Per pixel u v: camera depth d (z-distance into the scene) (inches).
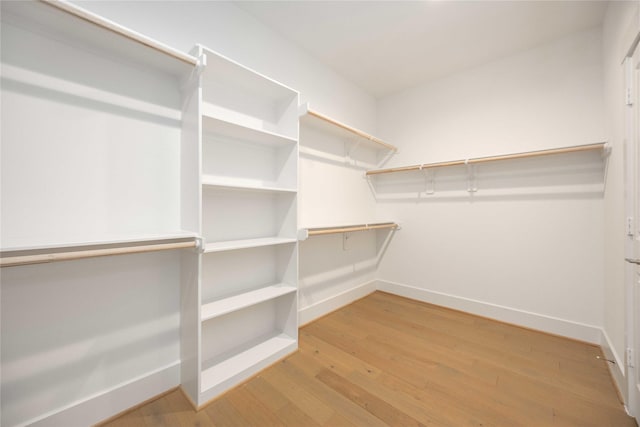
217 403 54.6
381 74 107.2
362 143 115.7
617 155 63.0
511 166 93.3
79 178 47.7
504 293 94.7
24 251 35.2
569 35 82.7
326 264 103.0
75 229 47.3
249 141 73.8
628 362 52.5
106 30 43.4
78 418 47.5
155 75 56.5
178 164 59.8
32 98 43.4
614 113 65.1
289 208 76.8
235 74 64.0
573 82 82.0
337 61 98.2
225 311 58.0
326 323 93.0
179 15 60.4
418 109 116.0
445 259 108.3
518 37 84.0
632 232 53.1
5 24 41.3
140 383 54.7
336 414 51.7
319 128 97.5
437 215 110.6
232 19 70.4
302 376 63.2
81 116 47.9
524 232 91.0
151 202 55.9
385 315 100.0
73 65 47.1
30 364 43.5
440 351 74.5
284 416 51.1
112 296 51.6
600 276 78.3
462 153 103.8
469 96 102.4
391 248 124.4
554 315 85.5
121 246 44.0
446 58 96.0
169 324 59.1
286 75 84.9
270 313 80.6
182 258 59.6
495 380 61.9
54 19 41.8
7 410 41.8
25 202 42.8
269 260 80.0
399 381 61.4
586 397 56.4
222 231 68.7
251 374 62.7
